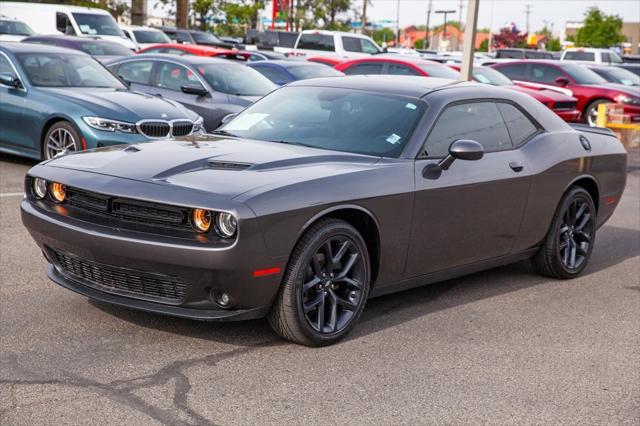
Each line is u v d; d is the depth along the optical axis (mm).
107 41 17891
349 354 4414
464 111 5469
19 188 8664
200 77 11906
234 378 3977
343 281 4566
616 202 6914
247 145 4949
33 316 4695
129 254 4105
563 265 6297
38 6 23359
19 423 3371
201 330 4609
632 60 34906
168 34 30125
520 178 5637
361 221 4711
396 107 5258
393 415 3680
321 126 5199
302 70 14820
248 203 4027
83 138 9055
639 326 5285
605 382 4254
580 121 18688
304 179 4336
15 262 5832
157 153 4715
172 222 4113
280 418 3570
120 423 3420
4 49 9906
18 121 9578
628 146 17672
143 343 4367
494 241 5605
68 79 9953
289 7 52875
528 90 15961
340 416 3631
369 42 26062
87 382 3826
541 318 5320
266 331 4664
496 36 78000
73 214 4391
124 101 9406
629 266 7020
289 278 4262
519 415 3775
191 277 4070
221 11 45688
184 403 3658
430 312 5281
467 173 5219
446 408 3795
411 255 4977
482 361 4441
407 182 4809
